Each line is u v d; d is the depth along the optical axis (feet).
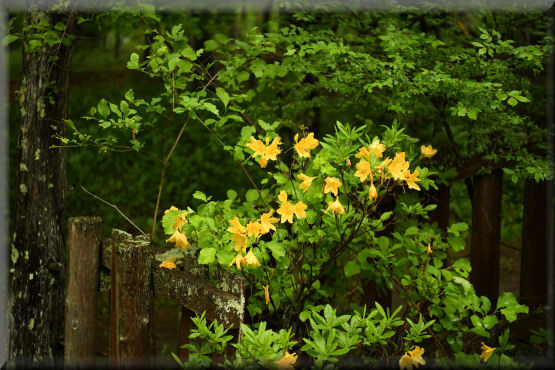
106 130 27.43
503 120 10.34
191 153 27.61
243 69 11.66
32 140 11.38
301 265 9.45
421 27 13.21
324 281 10.85
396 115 12.76
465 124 12.56
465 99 9.35
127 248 8.84
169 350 14.28
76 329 10.30
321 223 9.43
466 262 9.78
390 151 9.41
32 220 11.44
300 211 7.85
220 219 8.97
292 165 8.86
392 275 10.15
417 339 8.54
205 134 28.78
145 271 8.83
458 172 12.74
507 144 12.11
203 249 7.90
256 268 8.90
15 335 11.64
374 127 12.75
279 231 9.09
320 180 8.66
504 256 19.90
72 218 10.31
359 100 11.95
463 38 12.98
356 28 13.25
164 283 8.76
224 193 25.03
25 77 11.40
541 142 12.09
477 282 13.19
